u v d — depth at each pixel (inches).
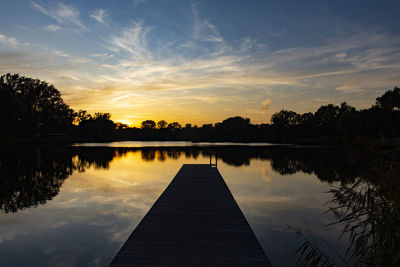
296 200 328.8
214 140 3503.9
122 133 3998.5
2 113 1888.5
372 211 114.4
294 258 177.8
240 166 673.6
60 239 205.5
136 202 313.0
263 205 305.9
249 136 3299.7
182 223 187.8
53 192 364.2
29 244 196.5
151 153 1141.7
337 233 219.1
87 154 1041.5
